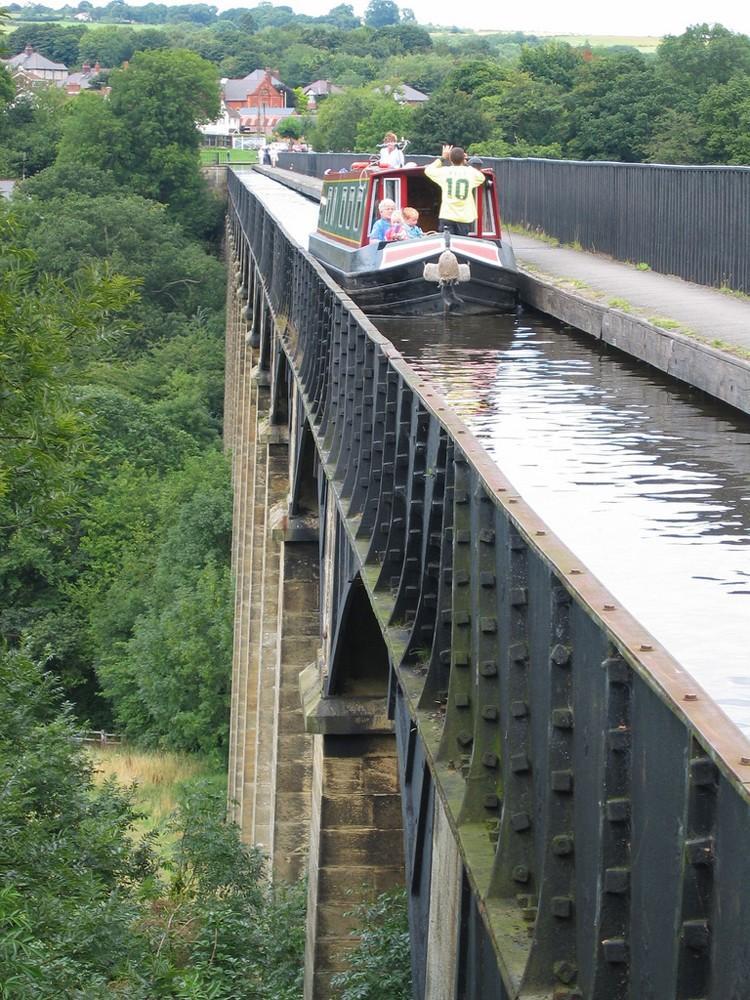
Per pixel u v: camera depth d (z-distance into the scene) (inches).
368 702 573.6
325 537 603.8
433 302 922.7
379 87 6496.1
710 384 548.1
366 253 947.3
